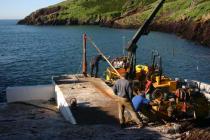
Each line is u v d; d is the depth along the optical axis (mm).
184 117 15305
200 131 13773
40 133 13242
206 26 82125
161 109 15000
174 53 60000
